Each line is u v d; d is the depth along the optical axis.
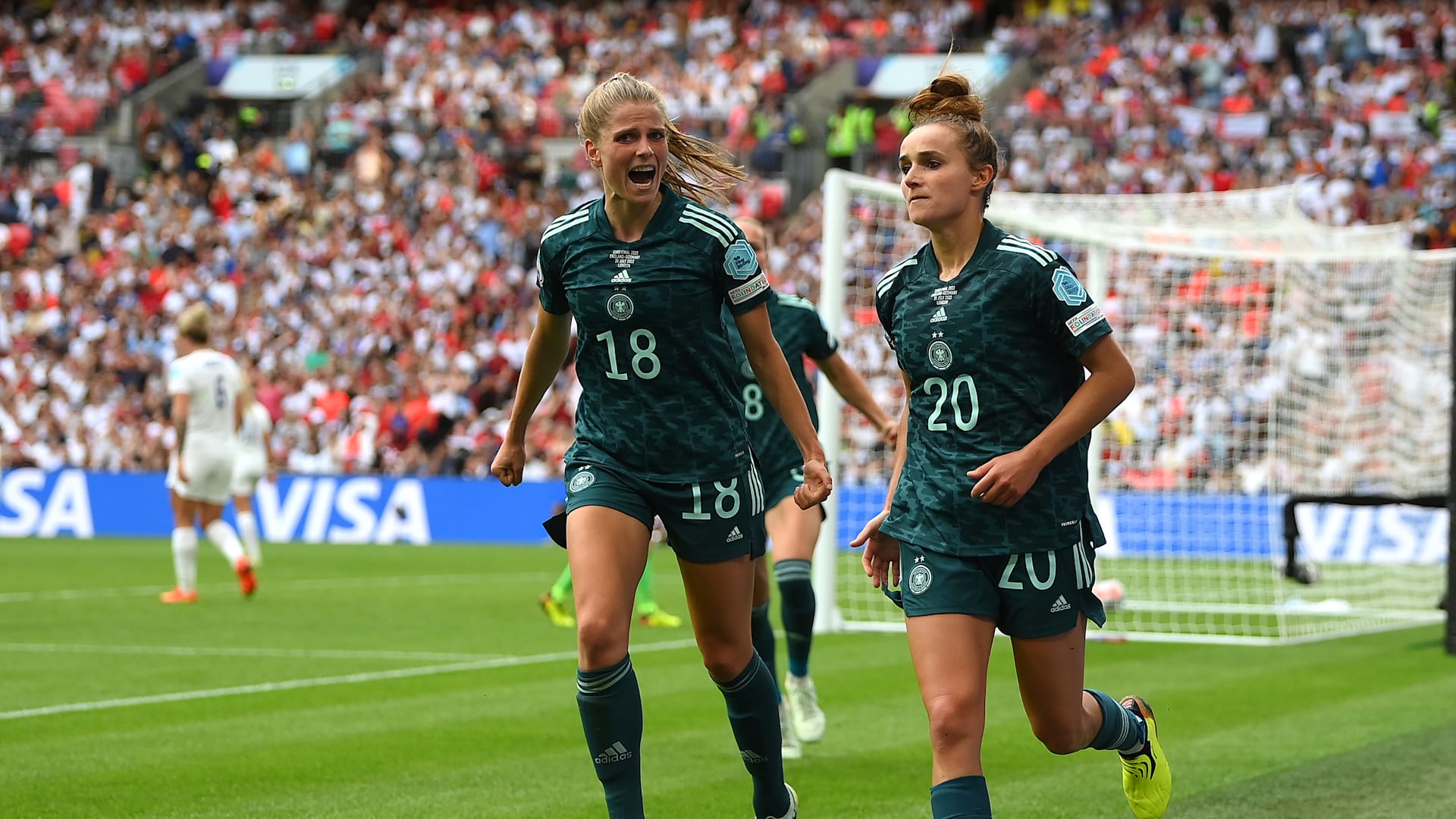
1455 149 70.00
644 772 16.39
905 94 85.88
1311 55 78.81
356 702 21.02
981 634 10.70
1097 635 30.14
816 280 66.44
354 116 89.56
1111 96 79.38
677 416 11.73
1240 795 15.05
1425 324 44.59
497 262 73.06
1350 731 19.02
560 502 58.09
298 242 77.19
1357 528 46.53
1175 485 49.81
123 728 18.89
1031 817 14.24
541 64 91.31
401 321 69.31
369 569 45.91
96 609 33.62
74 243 81.00
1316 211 67.06
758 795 12.65
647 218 11.65
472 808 14.57
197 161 86.88
